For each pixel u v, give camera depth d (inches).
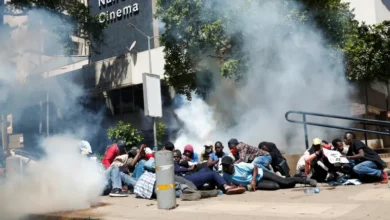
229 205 246.1
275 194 286.8
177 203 267.3
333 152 332.8
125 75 1055.6
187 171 330.0
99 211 250.8
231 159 317.1
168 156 248.8
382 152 708.7
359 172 316.2
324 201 240.4
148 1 1195.9
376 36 808.9
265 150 355.9
